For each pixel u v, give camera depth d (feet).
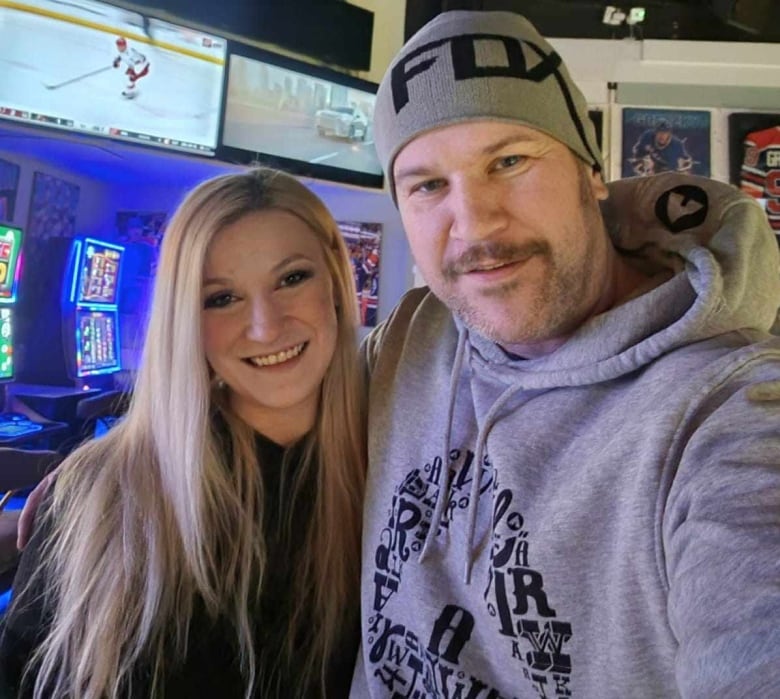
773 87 9.10
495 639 2.27
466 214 2.37
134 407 3.30
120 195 10.61
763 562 1.46
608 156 9.31
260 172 3.29
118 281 9.87
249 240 3.00
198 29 8.56
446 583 2.50
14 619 3.06
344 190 10.54
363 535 2.94
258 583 3.08
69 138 7.87
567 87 2.52
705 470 1.74
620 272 2.70
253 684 2.92
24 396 8.00
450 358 3.01
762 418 1.75
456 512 2.51
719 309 2.07
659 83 9.25
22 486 5.52
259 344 3.01
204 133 8.72
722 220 2.36
